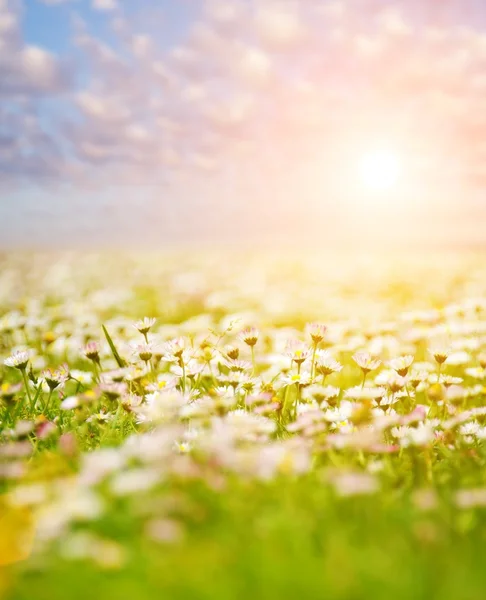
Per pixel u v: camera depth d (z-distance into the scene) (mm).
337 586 233
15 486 334
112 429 436
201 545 262
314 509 299
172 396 446
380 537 276
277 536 271
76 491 298
